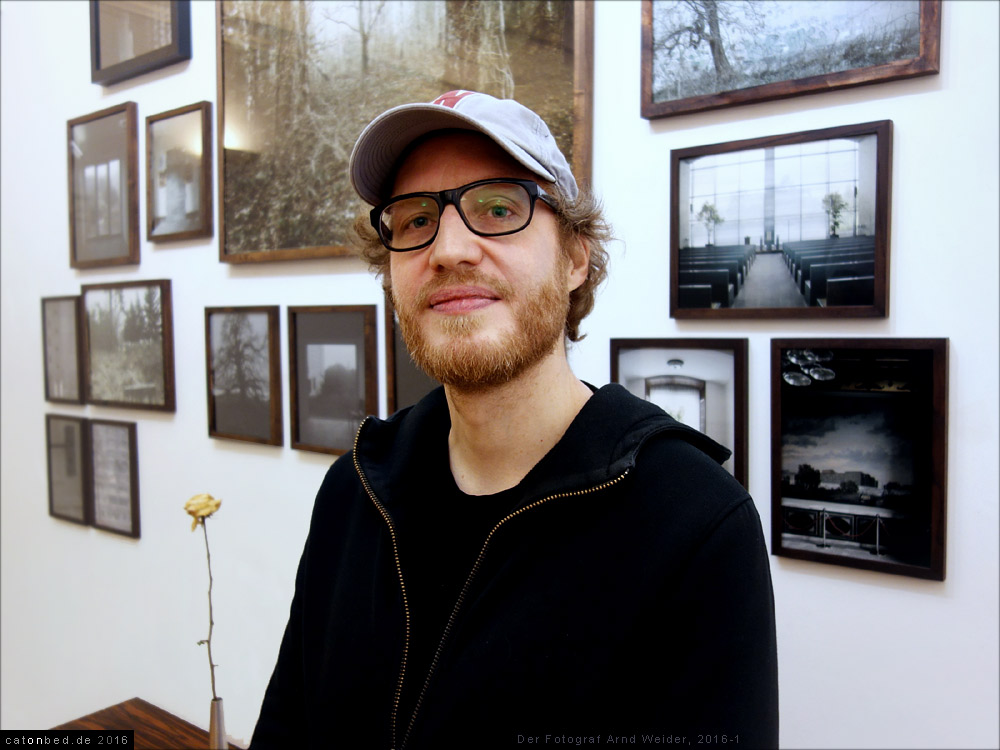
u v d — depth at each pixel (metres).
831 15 1.15
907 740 1.15
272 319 1.86
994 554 1.08
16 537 2.74
